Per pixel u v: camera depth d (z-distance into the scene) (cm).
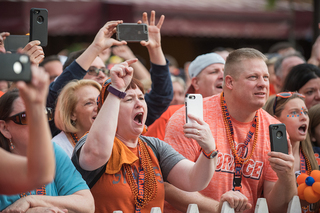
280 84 995
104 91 450
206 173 450
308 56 2027
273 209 550
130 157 461
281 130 505
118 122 464
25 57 247
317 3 1164
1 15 1395
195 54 2212
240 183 556
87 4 1519
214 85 816
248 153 569
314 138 688
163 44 2181
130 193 449
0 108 415
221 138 568
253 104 554
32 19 521
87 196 425
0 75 243
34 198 396
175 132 561
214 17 1738
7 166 283
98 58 741
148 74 1126
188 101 466
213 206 522
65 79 603
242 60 560
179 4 1727
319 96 762
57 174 435
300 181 562
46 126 264
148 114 664
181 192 533
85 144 417
